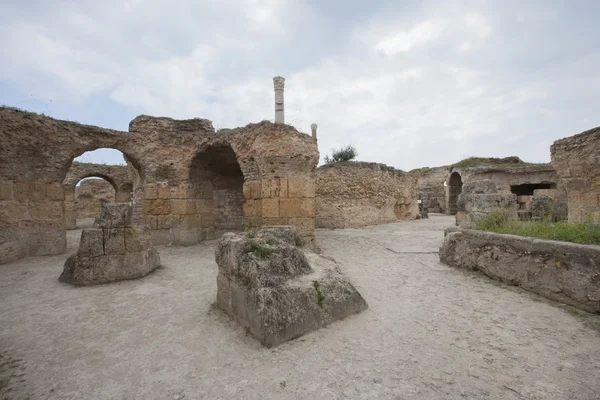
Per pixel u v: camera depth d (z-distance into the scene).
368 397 2.33
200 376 2.67
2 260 7.40
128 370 2.79
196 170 10.79
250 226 9.04
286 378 2.59
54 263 7.46
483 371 2.60
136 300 4.68
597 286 3.67
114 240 5.78
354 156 22.56
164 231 10.45
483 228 6.42
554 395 2.27
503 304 4.10
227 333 3.48
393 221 17.53
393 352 2.96
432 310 3.98
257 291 3.34
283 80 9.47
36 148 8.23
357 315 3.84
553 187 18.62
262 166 8.48
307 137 8.67
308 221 8.41
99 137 9.42
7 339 3.42
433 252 7.89
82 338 3.43
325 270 4.15
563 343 3.01
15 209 7.94
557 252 4.19
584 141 9.30
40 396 2.44
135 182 12.80
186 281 5.73
